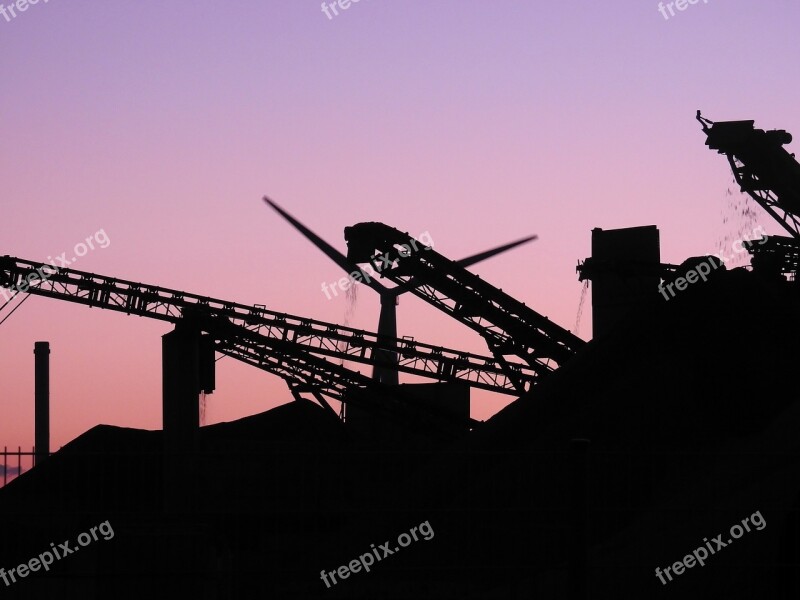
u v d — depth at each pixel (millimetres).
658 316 73750
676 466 31875
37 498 25422
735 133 112375
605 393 74312
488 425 73250
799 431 47031
